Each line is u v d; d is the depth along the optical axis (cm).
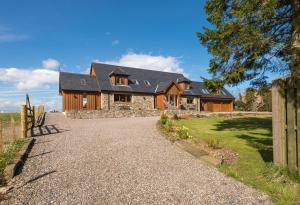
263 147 788
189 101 3275
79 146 807
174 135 998
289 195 407
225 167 586
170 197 425
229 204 397
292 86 472
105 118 2078
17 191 436
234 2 1080
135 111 2348
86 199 412
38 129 1212
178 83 3309
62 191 442
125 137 986
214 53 1089
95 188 460
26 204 388
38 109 1730
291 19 942
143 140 927
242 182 491
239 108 3959
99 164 613
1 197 406
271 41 916
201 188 465
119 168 586
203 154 700
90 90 2606
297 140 460
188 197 425
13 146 723
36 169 561
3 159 569
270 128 1319
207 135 1080
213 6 1142
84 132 1115
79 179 505
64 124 1473
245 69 1062
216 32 1104
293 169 470
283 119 495
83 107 2606
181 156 709
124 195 431
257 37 910
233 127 1388
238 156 683
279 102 504
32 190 443
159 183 491
